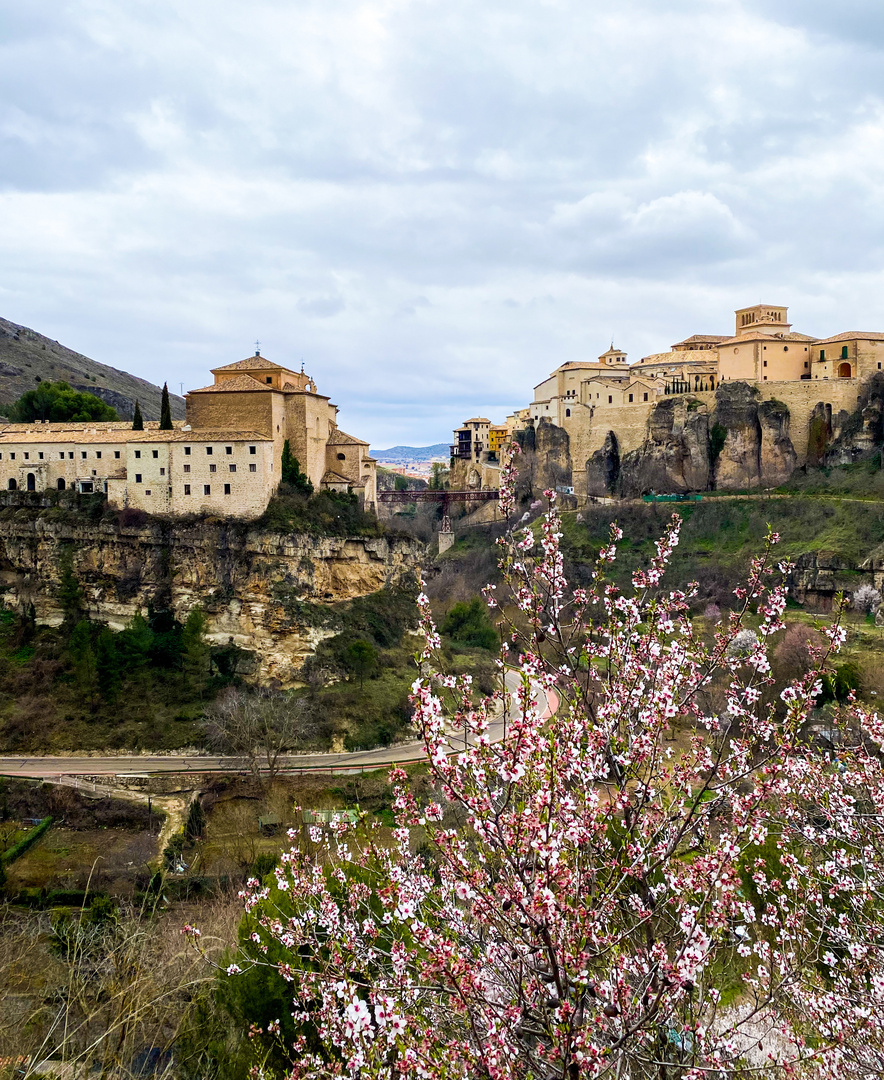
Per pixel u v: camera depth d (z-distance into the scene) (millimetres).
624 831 11547
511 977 9859
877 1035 11977
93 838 42281
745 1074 11844
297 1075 11836
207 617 58969
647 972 9586
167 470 60875
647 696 12391
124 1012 18891
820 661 12352
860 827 15641
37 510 64062
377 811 43500
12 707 53406
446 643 71938
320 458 70250
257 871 30891
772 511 93500
